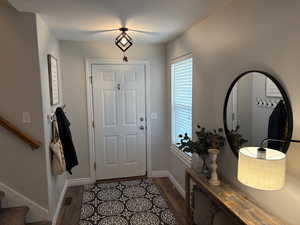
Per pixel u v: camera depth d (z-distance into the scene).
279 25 1.42
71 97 3.44
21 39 2.18
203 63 2.45
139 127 3.79
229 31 1.96
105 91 3.60
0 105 2.22
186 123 3.12
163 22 2.48
